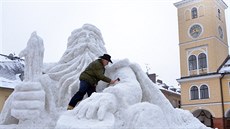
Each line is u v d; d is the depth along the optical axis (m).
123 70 3.44
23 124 3.13
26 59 3.45
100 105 2.65
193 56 24.88
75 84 3.57
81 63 3.79
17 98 3.11
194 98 23.78
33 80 3.30
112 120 2.59
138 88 3.17
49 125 3.08
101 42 4.23
